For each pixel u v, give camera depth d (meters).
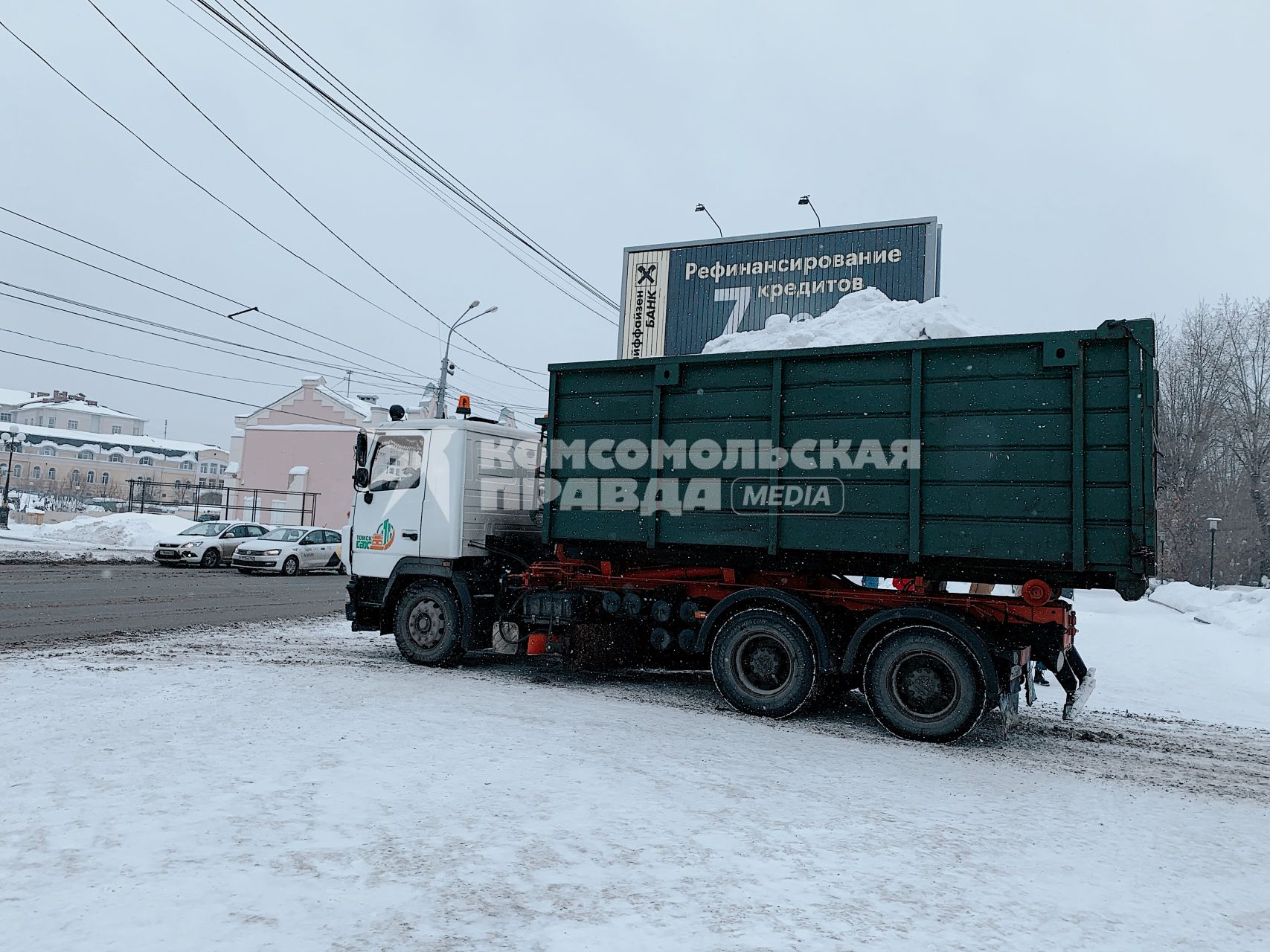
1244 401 46.06
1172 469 41.91
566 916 3.13
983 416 6.56
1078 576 6.48
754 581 7.91
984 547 6.48
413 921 3.03
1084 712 8.88
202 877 3.30
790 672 7.32
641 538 7.88
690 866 3.69
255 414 46.28
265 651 10.21
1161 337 47.38
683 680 9.35
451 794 4.53
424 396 37.47
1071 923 3.35
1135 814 5.09
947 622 6.73
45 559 24.81
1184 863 4.22
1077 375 6.26
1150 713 8.96
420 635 9.36
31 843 3.58
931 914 3.33
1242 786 6.06
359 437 9.77
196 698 6.71
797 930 3.10
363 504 9.75
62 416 109.31
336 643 11.19
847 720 7.55
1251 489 45.72
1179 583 28.84
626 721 6.81
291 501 44.75
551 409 8.48
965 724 6.65
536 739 5.89
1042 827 4.68
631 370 8.05
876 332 8.56
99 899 3.07
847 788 5.24
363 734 5.73
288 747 5.29
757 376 7.44
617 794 4.71
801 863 3.81
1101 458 6.17
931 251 18.12
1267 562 44.91
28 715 5.90
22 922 2.87
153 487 94.38
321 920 3.00
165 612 14.01
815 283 19.12
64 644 10.02
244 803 4.20
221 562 26.56
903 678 6.93
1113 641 14.54
